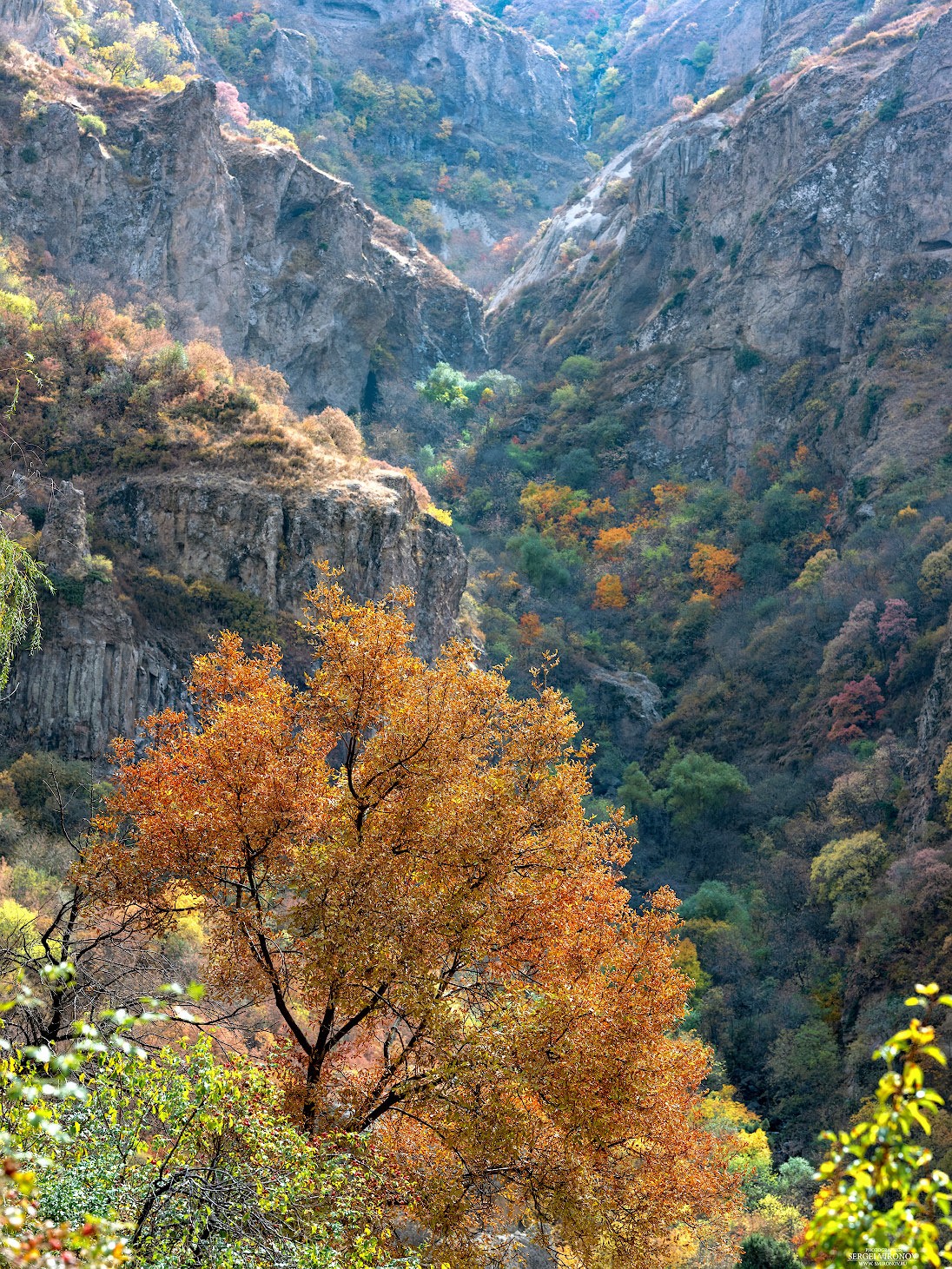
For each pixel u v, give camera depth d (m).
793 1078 49.69
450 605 65.38
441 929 15.55
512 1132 14.37
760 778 80.81
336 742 18.58
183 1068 9.83
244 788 16.70
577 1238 15.66
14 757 41.69
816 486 110.69
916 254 118.06
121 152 94.62
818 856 62.59
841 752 75.81
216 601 51.88
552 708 18.52
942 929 51.53
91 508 54.47
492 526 118.94
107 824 17.39
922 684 76.44
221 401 62.25
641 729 91.88
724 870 71.38
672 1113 16.78
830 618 89.19
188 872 16.66
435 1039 14.93
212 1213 9.03
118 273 91.44
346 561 54.78
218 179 98.75
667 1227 16.70
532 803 17.83
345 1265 10.13
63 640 44.06
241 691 18.78
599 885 18.58
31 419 57.47
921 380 106.44
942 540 86.31
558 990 15.58
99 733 43.69
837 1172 5.66
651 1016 16.58
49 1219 7.67
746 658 92.31
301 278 108.38
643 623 105.12
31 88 93.00
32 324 65.12
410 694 17.50
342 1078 16.58
